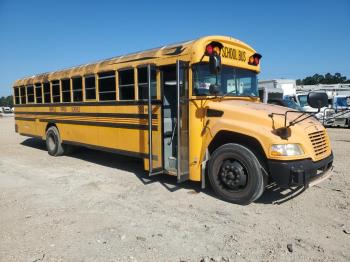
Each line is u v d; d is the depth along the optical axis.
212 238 4.43
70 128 9.45
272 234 4.54
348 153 10.67
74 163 9.31
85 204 5.76
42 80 10.54
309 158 5.25
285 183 5.11
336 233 4.57
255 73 7.37
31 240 4.38
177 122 5.96
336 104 22.86
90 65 8.50
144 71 6.84
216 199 5.95
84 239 4.40
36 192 6.48
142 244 4.26
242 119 5.61
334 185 6.82
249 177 5.47
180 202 5.82
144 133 6.95
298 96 23.03
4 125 27.17
